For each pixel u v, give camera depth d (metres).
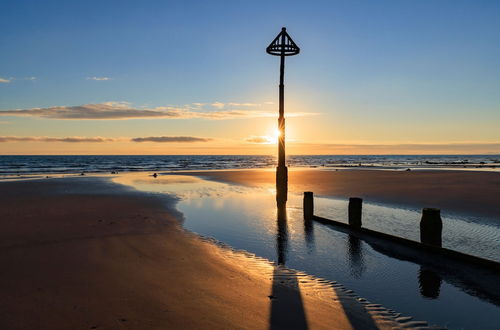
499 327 5.09
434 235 8.64
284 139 16.33
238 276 6.82
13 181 30.27
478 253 8.63
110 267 7.09
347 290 6.40
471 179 29.72
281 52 16.03
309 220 13.00
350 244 9.71
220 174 43.19
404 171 45.25
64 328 4.48
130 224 11.72
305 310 5.35
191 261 7.70
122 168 66.88
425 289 6.51
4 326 4.51
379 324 5.05
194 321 4.78
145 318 4.81
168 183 29.73
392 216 13.58
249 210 15.42
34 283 6.10
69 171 54.62
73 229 10.77
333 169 55.38
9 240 9.30
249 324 4.78
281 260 8.23
